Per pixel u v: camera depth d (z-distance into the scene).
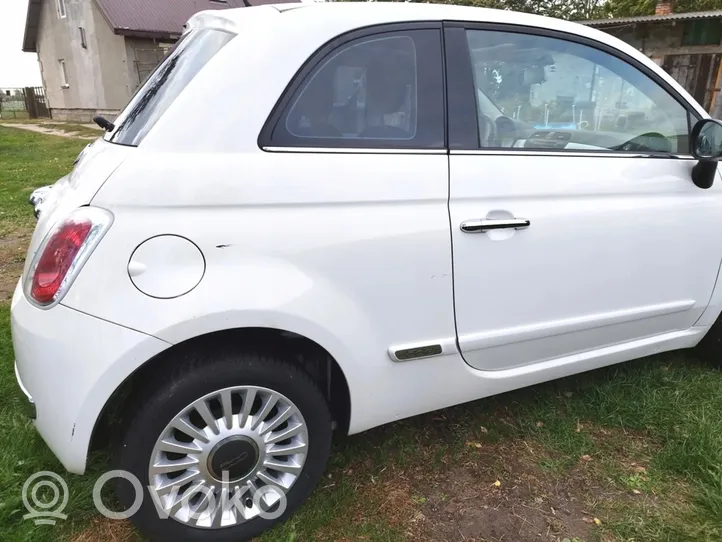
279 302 1.76
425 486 2.25
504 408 2.74
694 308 2.71
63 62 22.12
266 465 1.94
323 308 1.84
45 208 2.04
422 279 1.99
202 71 1.79
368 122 1.93
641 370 3.04
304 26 1.87
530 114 2.23
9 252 5.00
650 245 2.44
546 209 2.17
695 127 2.44
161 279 1.66
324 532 2.01
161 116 1.76
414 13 2.04
